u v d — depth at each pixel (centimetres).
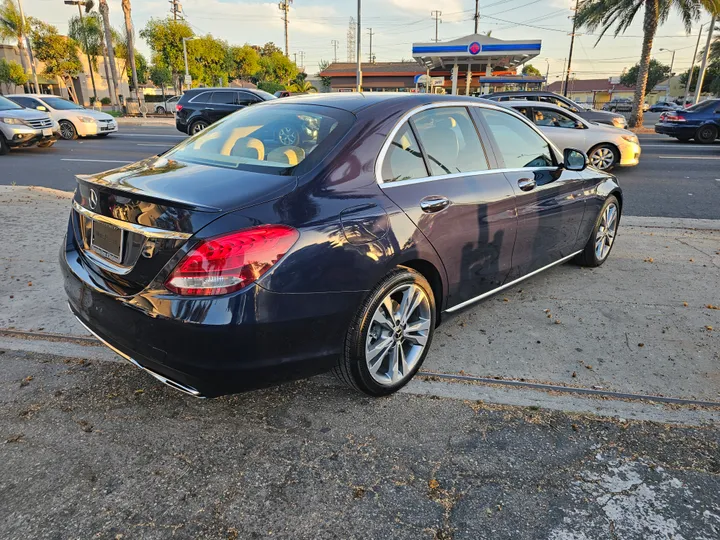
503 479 226
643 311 394
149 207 222
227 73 5153
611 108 7162
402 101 296
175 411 271
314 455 239
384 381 278
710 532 200
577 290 435
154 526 200
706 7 1884
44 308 389
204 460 236
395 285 264
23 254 510
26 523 200
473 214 308
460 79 4200
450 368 314
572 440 251
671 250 548
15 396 281
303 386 295
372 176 261
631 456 240
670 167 1154
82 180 267
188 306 210
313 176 241
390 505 212
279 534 198
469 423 262
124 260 236
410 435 254
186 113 1694
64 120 1688
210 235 208
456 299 317
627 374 308
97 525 200
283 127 283
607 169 1062
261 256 212
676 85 10306
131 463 233
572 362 321
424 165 290
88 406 274
